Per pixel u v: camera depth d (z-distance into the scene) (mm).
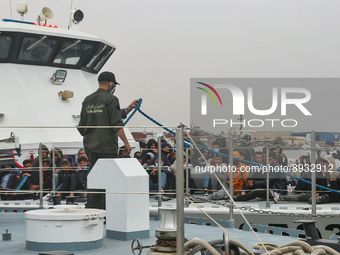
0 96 9852
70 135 10070
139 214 4781
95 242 4230
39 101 10062
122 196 4723
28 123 9750
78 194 8430
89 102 5539
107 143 5418
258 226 5762
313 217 5441
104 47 11000
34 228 4141
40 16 10844
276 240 4910
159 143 7188
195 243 3139
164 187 8391
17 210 7512
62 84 10492
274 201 8078
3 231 5340
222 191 8203
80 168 8422
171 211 3941
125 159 4906
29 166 8742
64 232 4098
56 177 8477
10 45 9883
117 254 4023
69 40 10328
